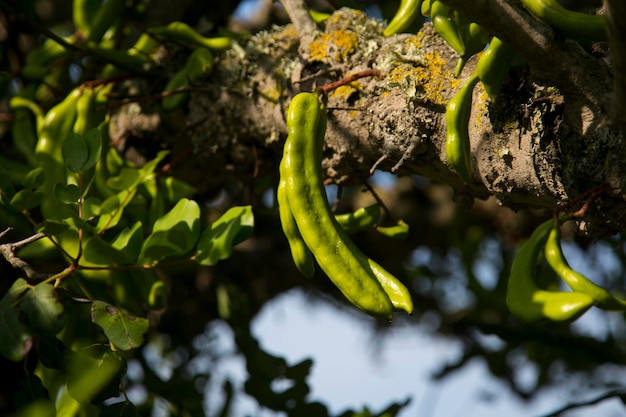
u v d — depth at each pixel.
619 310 0.99
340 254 1.04
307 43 1.16
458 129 1.03
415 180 1.60
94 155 1.10
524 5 1.00
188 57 1.24
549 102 1.04
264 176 1.27
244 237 1.12
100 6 1.28
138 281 1.19
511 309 1.00
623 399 1.25
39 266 1.30
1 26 1.36
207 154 1.23
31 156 1.25
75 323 1.21
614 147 1.01
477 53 1.09
